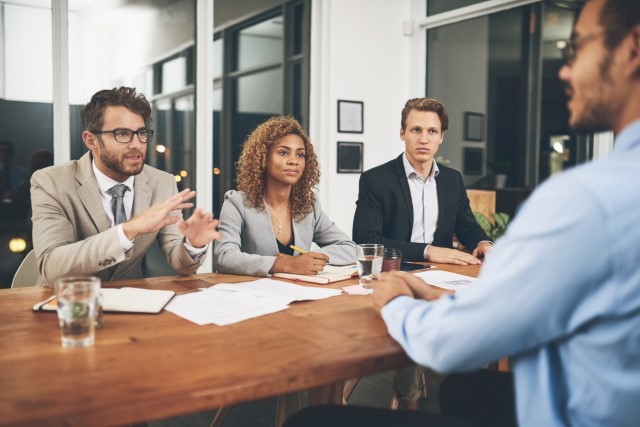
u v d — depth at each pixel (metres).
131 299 1.36
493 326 0.72
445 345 0.78
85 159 1.92
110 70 3.89
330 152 4.79
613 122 0.75
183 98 4.24
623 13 0.70
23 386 0.82
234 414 2.46
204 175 4.34
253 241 2.12
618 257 0.64
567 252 0.65
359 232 2.56
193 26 4.26
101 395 0.79
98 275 1.81
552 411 0.72
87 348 1.02
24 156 3.60
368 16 4.95
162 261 4.14
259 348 1.02
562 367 0.73
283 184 2.19
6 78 3.52
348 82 4.86
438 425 1.09
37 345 1.03
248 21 4.53
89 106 1.83
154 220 1.54
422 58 5.21
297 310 1.34
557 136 4.36
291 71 4.80
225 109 4.42
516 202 4.48
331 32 4.74
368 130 5.02
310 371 0.91
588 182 0.66
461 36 4.97
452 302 0.80
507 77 4.67
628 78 0.72
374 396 2.68
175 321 1.21
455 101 5.06
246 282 1.68
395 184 2.64
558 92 4.32
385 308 1.03
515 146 4.65
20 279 1.96
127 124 1.82
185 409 0.80
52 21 3.65
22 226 3.60
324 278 1.70
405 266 2.01
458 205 2.73
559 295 0.67
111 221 1.93
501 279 0.71
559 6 4.28
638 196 0.64
